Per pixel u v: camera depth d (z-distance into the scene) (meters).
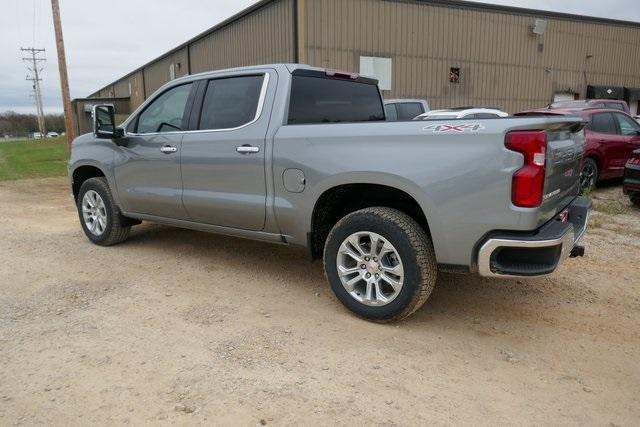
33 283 4.42
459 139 3.07
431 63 19.61
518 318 3.71
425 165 3.17
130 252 5.40
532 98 22.83
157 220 5.07
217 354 3.13
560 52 23.06
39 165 16.45
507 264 3.12
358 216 3.48
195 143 4.42
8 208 8.43
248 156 4.04
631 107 25.86
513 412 2.57
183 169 4.55
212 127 4.38
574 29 23.12
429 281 3.34
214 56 24.11
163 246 5.62
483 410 2.58
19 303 3.95
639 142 9.54
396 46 18.66
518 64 21.98
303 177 3.72
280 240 4.10
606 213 7.36
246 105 4.18
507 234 3.03
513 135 2.92
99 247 5.64
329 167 3.56
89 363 3.01
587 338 3.40
